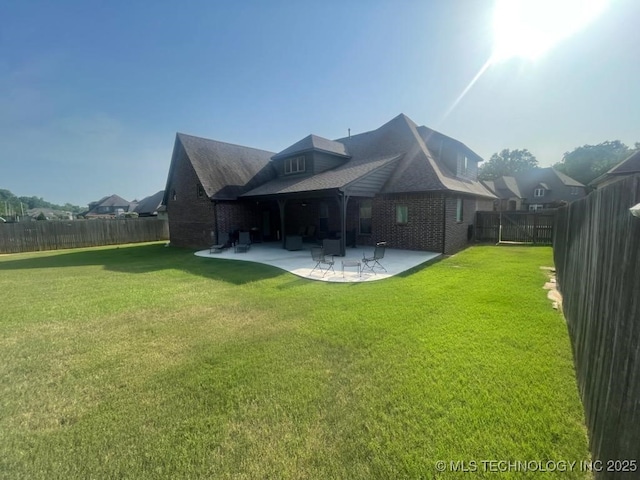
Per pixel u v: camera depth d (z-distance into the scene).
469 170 18.22
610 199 2.48
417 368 3.31
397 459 2.12
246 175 17.56
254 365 3.52
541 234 15.50
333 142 17.41
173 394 3.00
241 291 6.89
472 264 9.66
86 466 2.16
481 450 2.18
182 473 2.07
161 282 8.12
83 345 4.21
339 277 7.97
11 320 5.29
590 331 2.76
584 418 2.49
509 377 3.10
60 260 13.48
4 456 2.27
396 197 12.99
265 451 2.23
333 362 3.53
